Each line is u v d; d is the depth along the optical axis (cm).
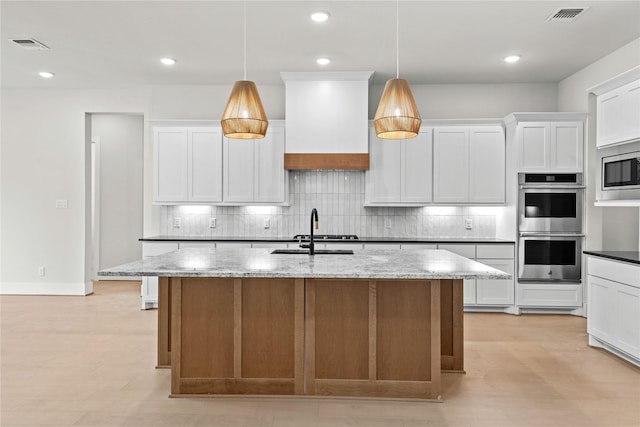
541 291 515
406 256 341
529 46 447
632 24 396
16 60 496
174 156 554
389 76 545
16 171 624
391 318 282
